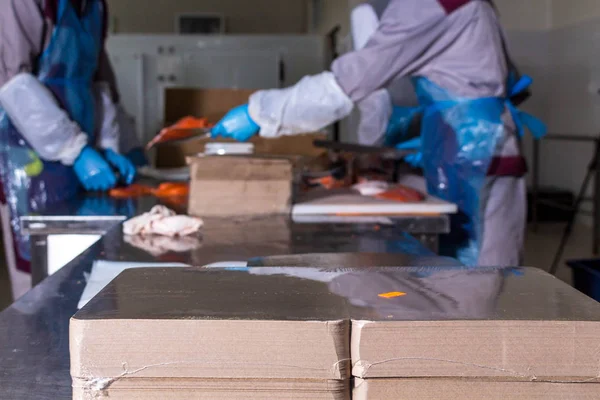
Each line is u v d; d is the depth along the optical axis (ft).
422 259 3.43
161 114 12.89
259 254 3.83
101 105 7.79
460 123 6.05
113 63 12.80
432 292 1.94
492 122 5.98
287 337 1.65
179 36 12.87
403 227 5.14
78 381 1.67
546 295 1.90
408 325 1.65
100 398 1.67
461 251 6.25
